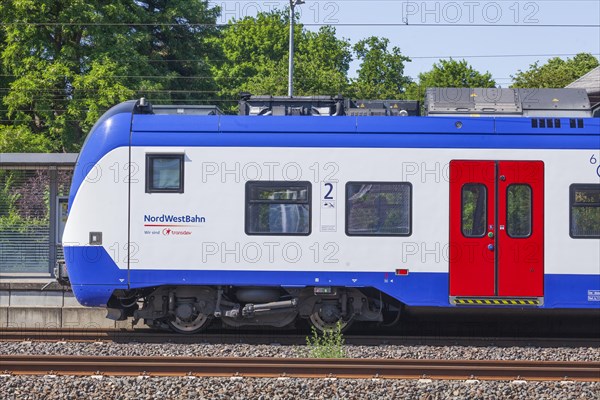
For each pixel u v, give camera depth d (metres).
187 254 16.64
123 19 42.19
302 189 16.66
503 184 16.64
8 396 11.97
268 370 13.30
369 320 17.30
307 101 18.48
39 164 23.30
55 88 40.53
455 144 16.64
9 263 23.31
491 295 16.58
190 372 13.27
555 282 16.61
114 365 13.36
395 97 63.75
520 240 16.58
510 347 16.11
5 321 18.58
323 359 13.87
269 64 64.50
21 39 40.97
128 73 40.69
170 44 46.62
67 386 12.41
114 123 16.88
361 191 16.61
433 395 12.20
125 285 16.67
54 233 23.30
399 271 16.56
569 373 13.27
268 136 16.69
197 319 17.34
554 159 16.64
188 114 17.09
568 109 18.08
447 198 16.59
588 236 16.59
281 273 16.61
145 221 16.70
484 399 12.11
